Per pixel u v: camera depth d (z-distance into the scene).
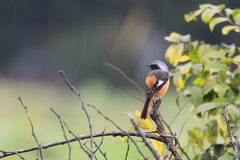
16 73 25.83
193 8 26.22
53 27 26.89
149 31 26.47
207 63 5.76
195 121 13.91
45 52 26.59
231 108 4.88
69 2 26.81
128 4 26.83
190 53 6.02
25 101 17.52
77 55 26.06
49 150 10.31
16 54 26.64
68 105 17.61
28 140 11.38
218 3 25.92
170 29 26.62
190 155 9.80
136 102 18.75
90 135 4.01
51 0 26.78
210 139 5.83
